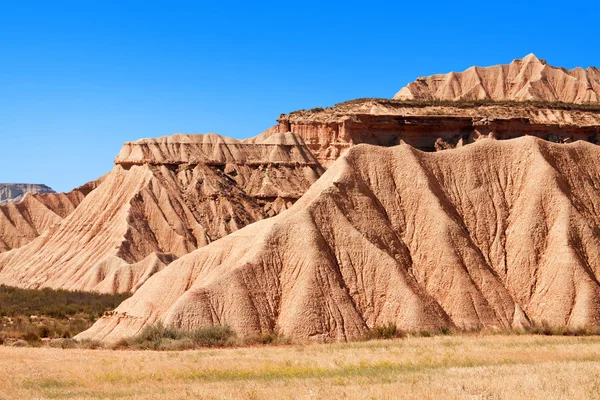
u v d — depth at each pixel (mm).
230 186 197125
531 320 91188
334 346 74438
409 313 85688
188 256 97938
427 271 93625
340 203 96250
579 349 66750
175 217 182375
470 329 86625
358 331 83875
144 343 80375
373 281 89062
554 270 94688
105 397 48219
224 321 84750
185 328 84062
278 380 52938
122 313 95000
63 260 173000
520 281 95812
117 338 87188
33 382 55156
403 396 43625
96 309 133750
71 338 92750
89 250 173000
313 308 84750
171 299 94000
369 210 96875
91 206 189250
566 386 45688
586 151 112812
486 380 47938
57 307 134000
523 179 105500
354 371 56406
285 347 76250
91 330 94812
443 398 42938
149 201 183875
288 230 92312
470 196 103375
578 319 89812
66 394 50156
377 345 73562
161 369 60250
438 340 76250
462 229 98125
